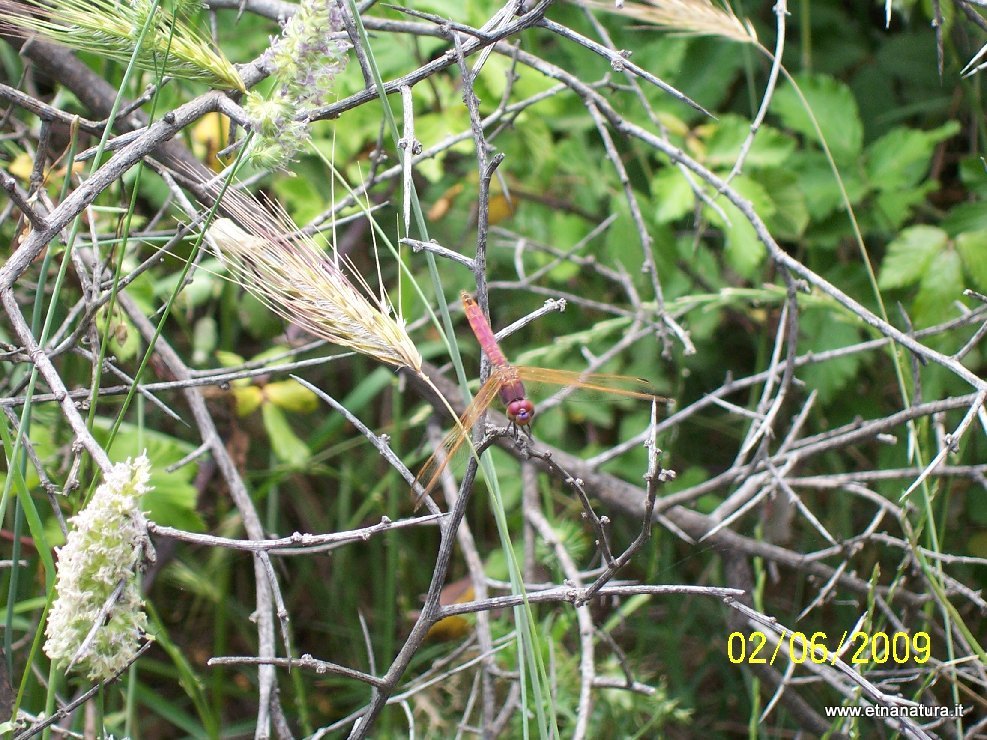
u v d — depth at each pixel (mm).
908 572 445
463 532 406
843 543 380
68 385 427
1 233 414
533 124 459
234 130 326
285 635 288
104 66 404
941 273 422
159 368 408
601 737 416
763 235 357
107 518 258
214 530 478
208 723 365
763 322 489
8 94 318
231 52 448
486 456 292
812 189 463
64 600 258
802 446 431
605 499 425
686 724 445
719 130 448
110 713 427
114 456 397
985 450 445
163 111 428
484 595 395
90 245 342
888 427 368
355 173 439
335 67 286
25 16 302
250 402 436
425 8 425
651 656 460
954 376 436
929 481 386
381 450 298
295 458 436
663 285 465
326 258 286
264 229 287
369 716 306
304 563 498
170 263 468
